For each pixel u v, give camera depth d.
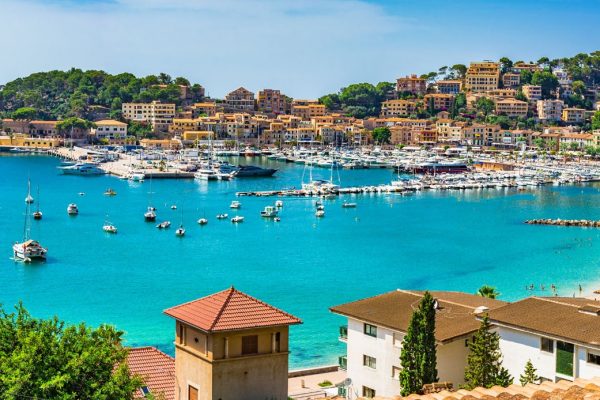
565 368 71.56
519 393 46.06
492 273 196.25
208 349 53.53
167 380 76.12
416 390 65.38
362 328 84.81
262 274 189.75
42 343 56.34
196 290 170.38
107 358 57.47
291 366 115.00
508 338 75.62
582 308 76.50
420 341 68.12
